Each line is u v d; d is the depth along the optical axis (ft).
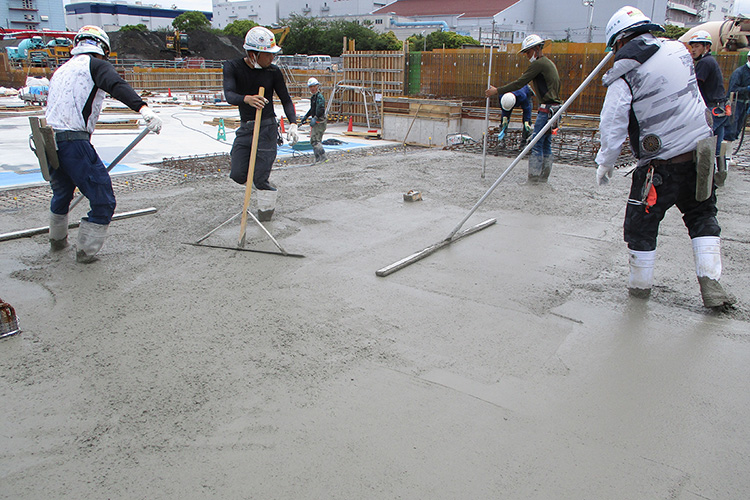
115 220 17.02
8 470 6.40
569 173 25.16
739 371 8.57
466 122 42.52
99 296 11.37
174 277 12.44
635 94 10.23
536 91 22.04
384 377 8.38
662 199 10.61
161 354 9.02
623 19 10.50
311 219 17.25
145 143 37.70
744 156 29.84
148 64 122.72
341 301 11.15
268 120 15.81
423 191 21.12
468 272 12.82
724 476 6.30
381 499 5.92
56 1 226.38
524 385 8.16
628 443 6.87
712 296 10.57
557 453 6.68
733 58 37.42
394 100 44.75
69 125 12.35
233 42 177.58
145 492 6.05
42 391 7.98
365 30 193.57
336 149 39.29
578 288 11.91
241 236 14.26
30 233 15.47
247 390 8.02
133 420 7.32
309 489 6.07
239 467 6.43
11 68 98.12
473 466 6.44
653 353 9.12
